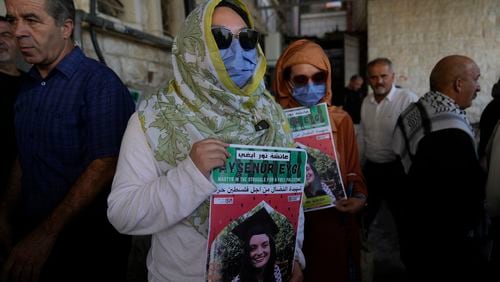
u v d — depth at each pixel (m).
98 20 2.11
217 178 0.89
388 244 3.23
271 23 9.71
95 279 1.38
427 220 1.67
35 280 1.16
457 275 1.64
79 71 1.29
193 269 0.95
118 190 0.93
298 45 1.64
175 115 0.97
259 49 1.12
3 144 1.69
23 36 1.17
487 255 1.77
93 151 1.24
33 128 1.27
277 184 1.00
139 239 2.44
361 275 1.86
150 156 0.96
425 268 1.72
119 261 1.49
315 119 1.54
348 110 6.60
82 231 1.34
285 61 1.66
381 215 3.99
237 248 0.93
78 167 1.29
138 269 2.43
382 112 3.07
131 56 2.64
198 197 0.85
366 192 1.72
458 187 1.59
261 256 0.98
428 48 7.14
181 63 1.03
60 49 1.27
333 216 1.62
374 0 7.31
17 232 1.45
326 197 1.52
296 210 1.06
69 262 1.33
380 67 3.02
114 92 1.29
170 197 0.85
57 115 1.25
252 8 7.26
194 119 0.98
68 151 1.27
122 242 1.50
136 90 2.66
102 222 1.38
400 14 7.21
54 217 1.17
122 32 2.39
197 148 0.86
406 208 1.88
